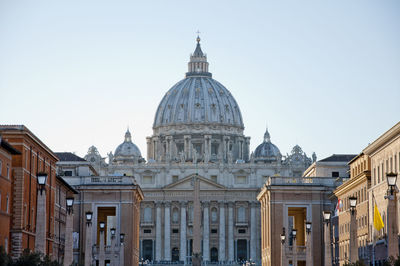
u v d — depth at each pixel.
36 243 66.69
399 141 98.88
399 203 97.31
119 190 155.62
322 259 151.50
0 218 86.94
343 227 137.25
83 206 155.25
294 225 165.25
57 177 126.75
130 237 154.25
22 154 98.38
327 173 179.12
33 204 105.31
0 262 68.62
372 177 114.38
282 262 115.81
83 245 154.25
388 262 62.59
